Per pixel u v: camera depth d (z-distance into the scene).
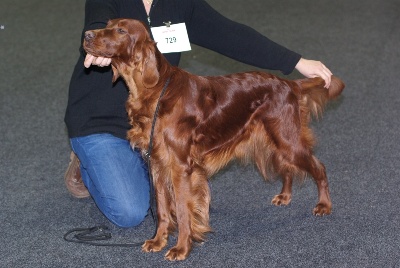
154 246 3.42
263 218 3.79
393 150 4.70
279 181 4.28
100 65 3.17
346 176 4.30
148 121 3.23
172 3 3.63
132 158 3.64
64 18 9.10
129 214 3.55
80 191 4.06
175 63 3.75
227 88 3.52
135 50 3.07
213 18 3.71
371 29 8.09
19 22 8.92
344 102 5.69
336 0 9.66
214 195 4.12
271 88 3.62
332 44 7.51
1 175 4.45
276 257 3.33
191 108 3.30
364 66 6.69
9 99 6.01
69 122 3.67
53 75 6.69
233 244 3.49
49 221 3.80
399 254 3.31
